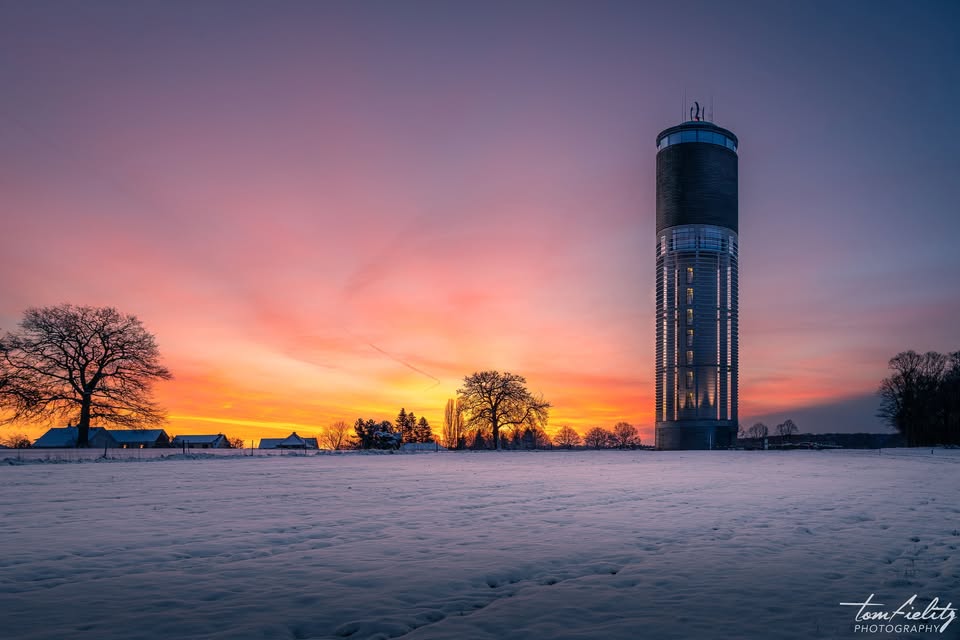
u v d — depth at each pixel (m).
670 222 150.88
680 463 47.03
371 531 12.70
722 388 144.88
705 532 12.63
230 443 110.31
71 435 84.50
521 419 89.19
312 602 7.50
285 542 11.38
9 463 39.56
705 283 147.62
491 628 6.56
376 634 6.39
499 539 11.79
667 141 155.00
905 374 102.44
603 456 67.12
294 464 42.84
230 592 7.91
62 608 7.16
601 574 9.08
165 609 7.16
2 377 49.47
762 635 6.33
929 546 11.08
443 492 21.28
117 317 53.16
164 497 18.98
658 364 151.00
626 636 6.29
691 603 7.48
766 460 53.00
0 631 6.31
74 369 51.66
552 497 19.66
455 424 115.06
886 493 21.06
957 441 96.44
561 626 6.62
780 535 12.27
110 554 10.16
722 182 150.12
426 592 7.98
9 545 10.85
